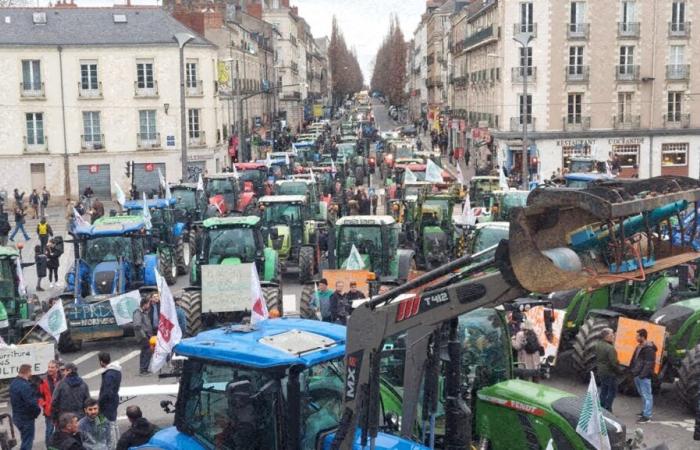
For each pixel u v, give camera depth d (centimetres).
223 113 6662
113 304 1977
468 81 8394
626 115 6400
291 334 962
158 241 2822
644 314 1677
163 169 5909
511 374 1192
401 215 3700
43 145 5716
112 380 1308
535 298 1681
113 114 5803
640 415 1508
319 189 4262
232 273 1970
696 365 1485
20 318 1948
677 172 6462
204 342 935
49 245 2905
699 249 808
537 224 756
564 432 1014
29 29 5706
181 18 6962
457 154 7175
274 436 862
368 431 888
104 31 5812
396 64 16750
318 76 17612
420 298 816
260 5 10888
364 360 845
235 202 4159
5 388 1664
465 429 859
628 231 775
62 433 1146
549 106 6369
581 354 1638
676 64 6391
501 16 6431
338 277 2114
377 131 10994
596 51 6334
